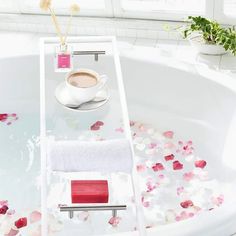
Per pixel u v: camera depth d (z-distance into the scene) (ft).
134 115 6.52
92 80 4.80
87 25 6.71
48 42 5.13
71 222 5.33
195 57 6.23
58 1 6.71
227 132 5.76
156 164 5.99
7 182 5.83
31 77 6.44
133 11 6.57
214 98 5.91
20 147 6.23
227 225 4.24
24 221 5.37
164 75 6.18
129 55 6.22
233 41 5.94
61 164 3.87
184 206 5.49
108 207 3.90
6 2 6.81
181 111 6.31
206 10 6.30
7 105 6.59
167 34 6.58
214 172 5.86
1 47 6.47
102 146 3.92
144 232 3.62
